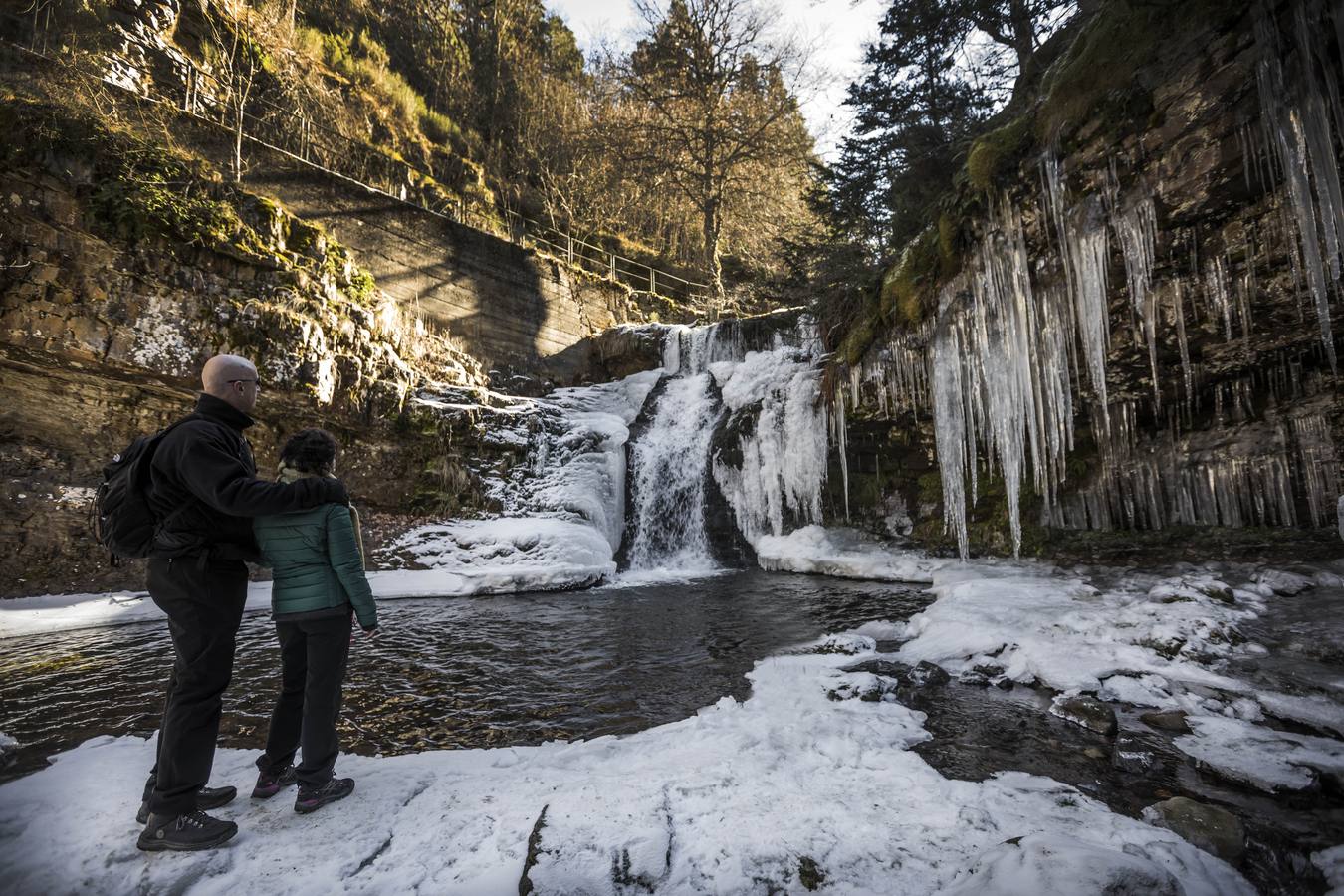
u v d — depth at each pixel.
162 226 8.50
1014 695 3.87
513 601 8.20
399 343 11.95
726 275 28.39
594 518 11.39
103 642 5.84
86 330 7.85
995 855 1.84
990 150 7.08
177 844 2.02
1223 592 5.12
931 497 10.41
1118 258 6.34
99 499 2.17
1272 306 5.86
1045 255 7.02
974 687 4.05
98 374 8.18
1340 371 6.52
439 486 10.70
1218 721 3.16
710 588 9.08
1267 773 2.55
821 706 3.61
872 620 6.32
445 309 15.11
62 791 2.49
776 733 3.14
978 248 7.78
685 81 25.59
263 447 9.41
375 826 2.20
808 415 11.52
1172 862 1.88
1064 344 6.94
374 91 20.69
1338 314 5.88
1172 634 4.27
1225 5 4.72
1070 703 3.44
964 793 2.43
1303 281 5.47
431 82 24.09
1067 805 2.33
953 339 8.43
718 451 12.44
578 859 1.91
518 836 2.11
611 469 12.45
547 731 3.45
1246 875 1.97
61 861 1.99
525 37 27.73
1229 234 5.58
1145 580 6.33
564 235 23.33
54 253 7.70
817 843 2.04
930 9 13.05
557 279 17.92
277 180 12.22
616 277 23.42
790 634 5.86
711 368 14.76
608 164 25.84
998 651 4.59
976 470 9.04
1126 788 2.57
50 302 7.62
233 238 9.17
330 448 2.53
